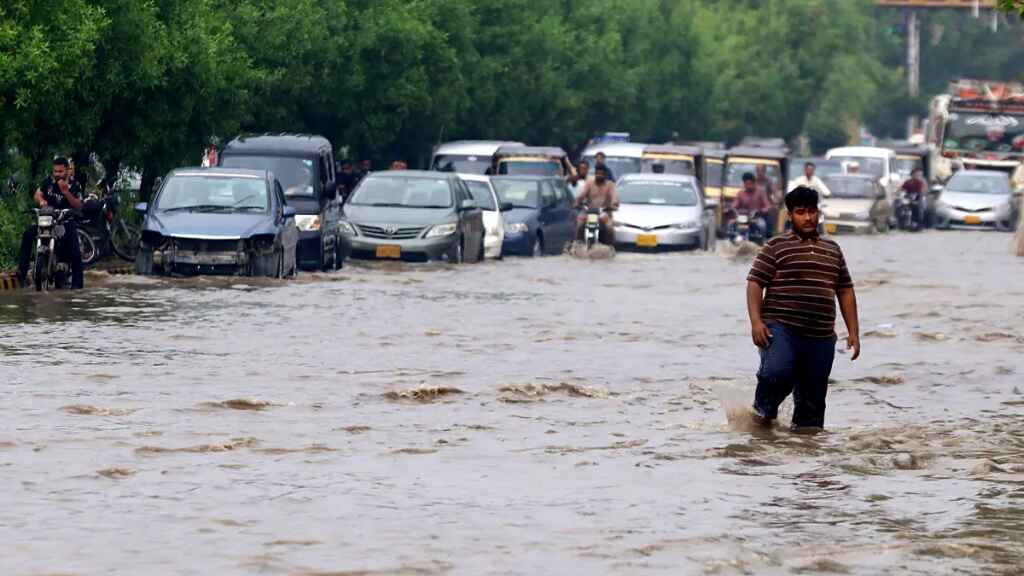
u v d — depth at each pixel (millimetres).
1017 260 90688
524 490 24578
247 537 21141
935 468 26875
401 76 107688
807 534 21578
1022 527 22094
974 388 37562
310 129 107000
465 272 76250
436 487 24734
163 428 29859
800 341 30938
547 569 19609
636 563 19922
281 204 69688
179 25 75688
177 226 65875
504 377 38094
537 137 145875
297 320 50531
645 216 98375
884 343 47094
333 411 32500
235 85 78438
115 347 42375
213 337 45281
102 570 19359
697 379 38250
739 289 67625
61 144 71625
